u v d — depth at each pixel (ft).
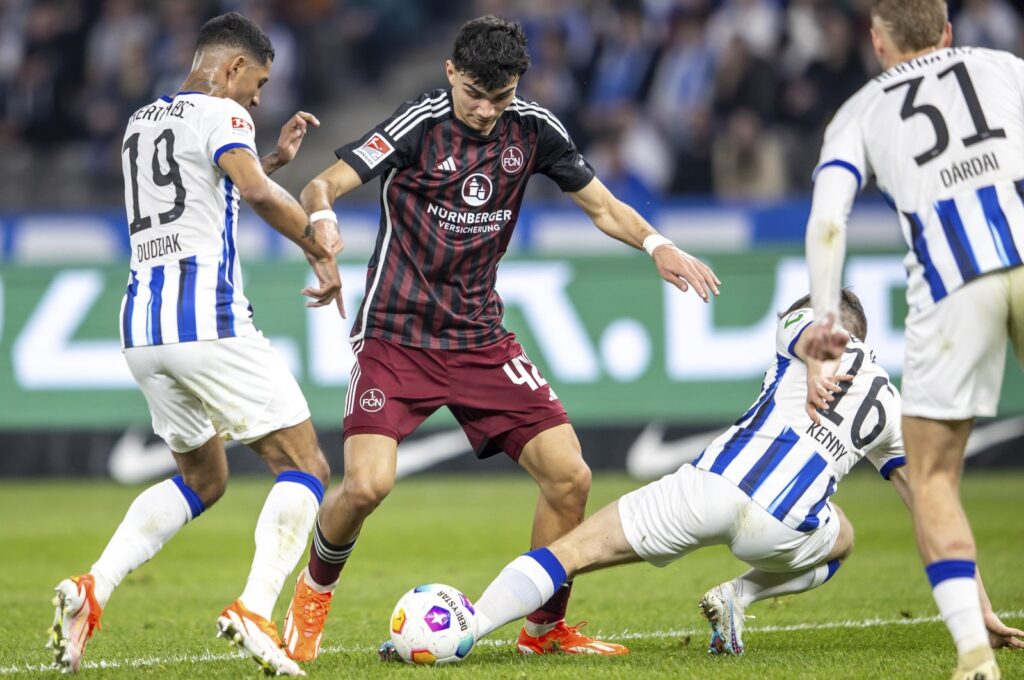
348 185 51.60
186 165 47.55
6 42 190.90
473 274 53.98
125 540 48.73
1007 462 131.34
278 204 46.09
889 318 128.47
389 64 207.00
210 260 47.80
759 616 63.52
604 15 186.19
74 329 133.59
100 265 133.90
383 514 113.60
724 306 130.52
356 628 61.46
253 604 45.11
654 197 164.35
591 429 131.03
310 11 196.03
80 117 186.60
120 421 133.49
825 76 173.27
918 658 48.49
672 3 183.83
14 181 165.27
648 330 130.82
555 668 47.09
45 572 84.48
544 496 53.93
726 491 48.62
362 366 53.26
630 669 46.57
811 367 46.75
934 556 41.83
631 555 49.83
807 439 49.47
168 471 133.39
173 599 73.20
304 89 194.70
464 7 210.59
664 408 130.31
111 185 167.94
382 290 53.42
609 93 181.68
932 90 42.93
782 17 177.99
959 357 41.60
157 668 49.19
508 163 53.93
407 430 53.06
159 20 189.47
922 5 43.93
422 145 52.95
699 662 48.67
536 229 141.18
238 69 49.96
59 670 48.34
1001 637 48.96
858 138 43.57
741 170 165.78
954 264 41.60
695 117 169.68
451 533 102.27
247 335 48.14
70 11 189.57
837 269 42.19
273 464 49.01
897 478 51.98
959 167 42.16
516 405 53.67
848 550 53.06
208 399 47.67
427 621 47.65
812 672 45.24
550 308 131.54
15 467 133.80
